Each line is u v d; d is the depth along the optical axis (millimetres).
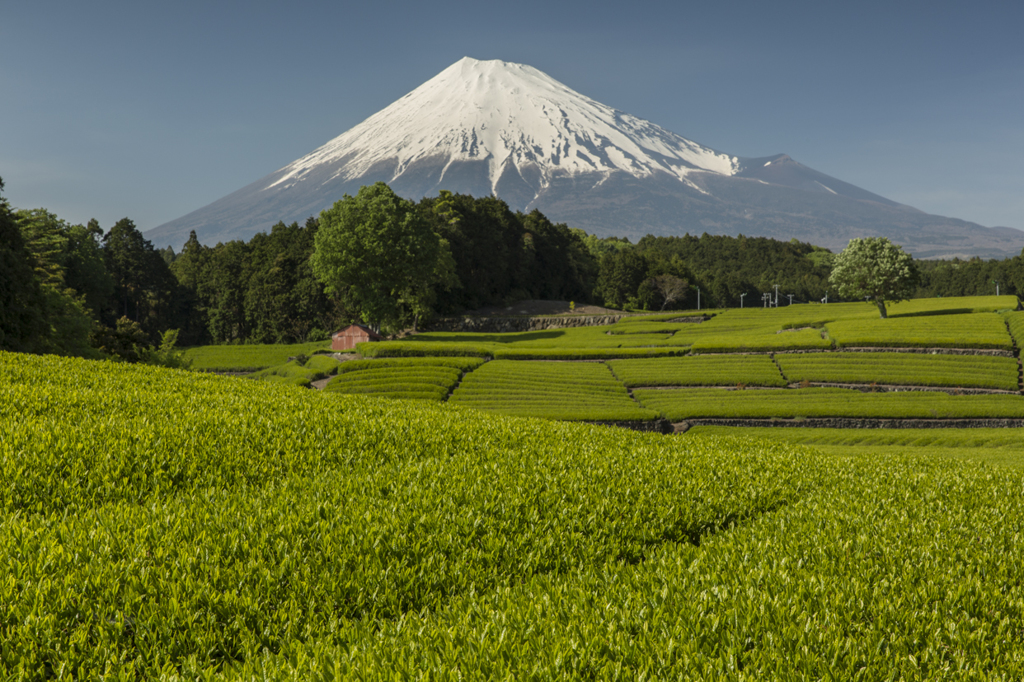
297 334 114750
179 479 9133
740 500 10203
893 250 84312
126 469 8898
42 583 5465
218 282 125000
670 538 8586
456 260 126438
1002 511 9922
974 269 182750
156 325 119625
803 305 121875
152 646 5008
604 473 10859
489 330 117062
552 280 155875
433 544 7234
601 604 5918
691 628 5484
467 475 10039
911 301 110750
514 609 5805
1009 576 7055
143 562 6113
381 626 5496
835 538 8156
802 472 12664
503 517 8281
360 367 63250
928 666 5137
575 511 8750
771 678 4809
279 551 6668
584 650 5000
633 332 98250
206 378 18375
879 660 5133
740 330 93250
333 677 4625
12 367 15297
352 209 89562
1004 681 5008
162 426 10914
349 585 6145
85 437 9711
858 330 72438
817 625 5531
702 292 176375
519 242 145625
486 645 5039
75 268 95750
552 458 11750
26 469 8273
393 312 89875
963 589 6410
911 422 43125
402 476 9719
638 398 53438
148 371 18312
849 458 15227
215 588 5875
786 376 56844
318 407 14719
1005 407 43625
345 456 10945
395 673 4637
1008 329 68625
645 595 6137
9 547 6145
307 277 114562
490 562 7070
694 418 44938
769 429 41625
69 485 8141
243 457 10102
